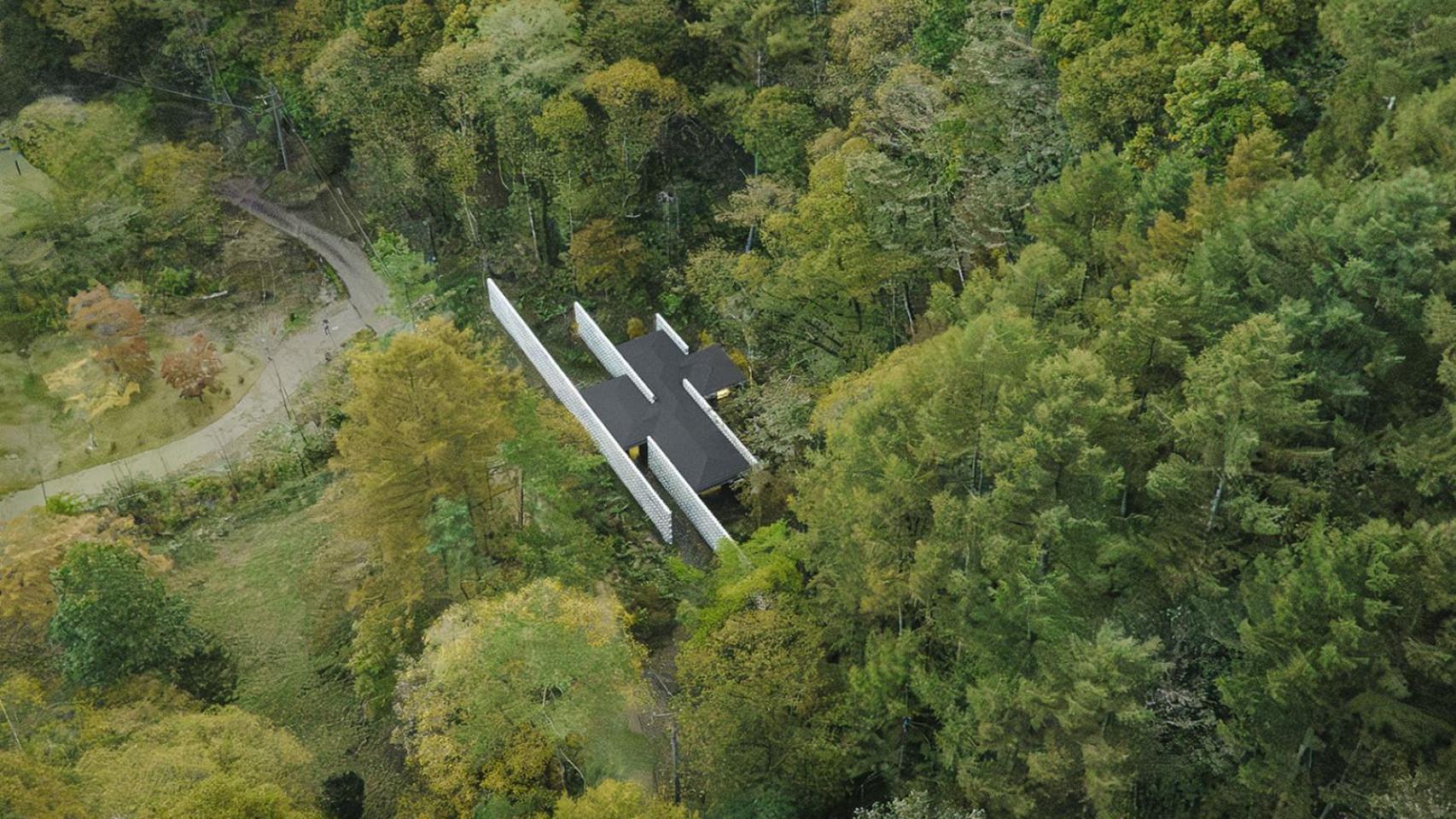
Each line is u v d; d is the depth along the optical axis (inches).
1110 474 1732.3
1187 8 2330.2
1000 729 1662.2
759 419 2721.5
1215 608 1732.3
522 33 3196.4
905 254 2598.4
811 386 2738.7
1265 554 1750.7
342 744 2363.4
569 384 3034.0
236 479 3011.8
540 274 3459.6
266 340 3506.4
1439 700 1578.5
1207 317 1888.5
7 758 1787.6
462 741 1968.5
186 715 2050.9
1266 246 1895.9
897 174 2561.5
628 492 2847.0
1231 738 1614.2
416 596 2171.5
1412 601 1563.7
